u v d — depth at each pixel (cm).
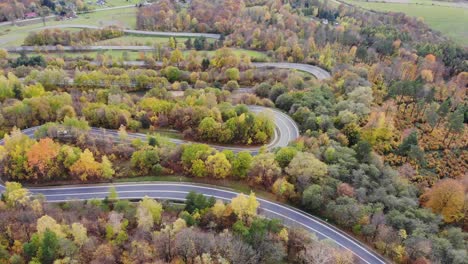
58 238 10719
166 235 11144
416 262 11000
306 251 10975
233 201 12131
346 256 10969
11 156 15100
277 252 10881
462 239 11631
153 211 12369
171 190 14875
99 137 17450
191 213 12725
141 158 15550
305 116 18875
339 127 17975
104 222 12244
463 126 17562
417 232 11444
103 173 15100
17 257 10419
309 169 13638
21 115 18362
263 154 14938
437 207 13112
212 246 10919
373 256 11906
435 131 18462
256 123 17638
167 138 17250
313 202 12962
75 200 14225
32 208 12562
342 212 12312
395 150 17038
